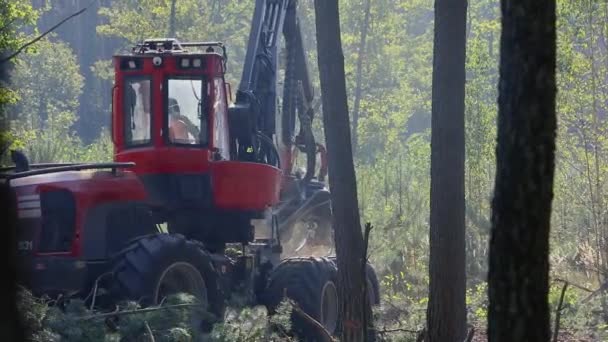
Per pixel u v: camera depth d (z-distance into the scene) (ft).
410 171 97.40
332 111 44.73
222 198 53.42
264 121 60.49
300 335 53.36
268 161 58.23
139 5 165.27
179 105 53.01
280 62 66.95
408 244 81.66
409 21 208.95
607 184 82.23
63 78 207.41
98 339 39.32
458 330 40.70
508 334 19.39
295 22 66.28
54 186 46.03
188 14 165.48
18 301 35.60
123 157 53.26
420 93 182.29
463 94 40.91
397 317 58.29
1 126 49.24
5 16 64.23
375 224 80.53
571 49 83.51
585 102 84.02
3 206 37.04
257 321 43.65
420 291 71.26
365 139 161.89
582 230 84.64
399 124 168.55
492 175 92.07
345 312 44.06
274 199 56.49
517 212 19.25
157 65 52.54
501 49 19.54
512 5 19.25
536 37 19.11
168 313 41.70
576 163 87.30
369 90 169.27
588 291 66.85
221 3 199.21
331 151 44.83
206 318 43.50
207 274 48.42
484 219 81.76
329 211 66.08
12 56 47.88
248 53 61.21
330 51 44.68
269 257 58.18
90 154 116.57
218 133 53.93
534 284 19.30
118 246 48.29
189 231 54.60
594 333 56.65
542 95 19.16
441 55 40.73
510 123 19.31
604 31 82.84
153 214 51.75
